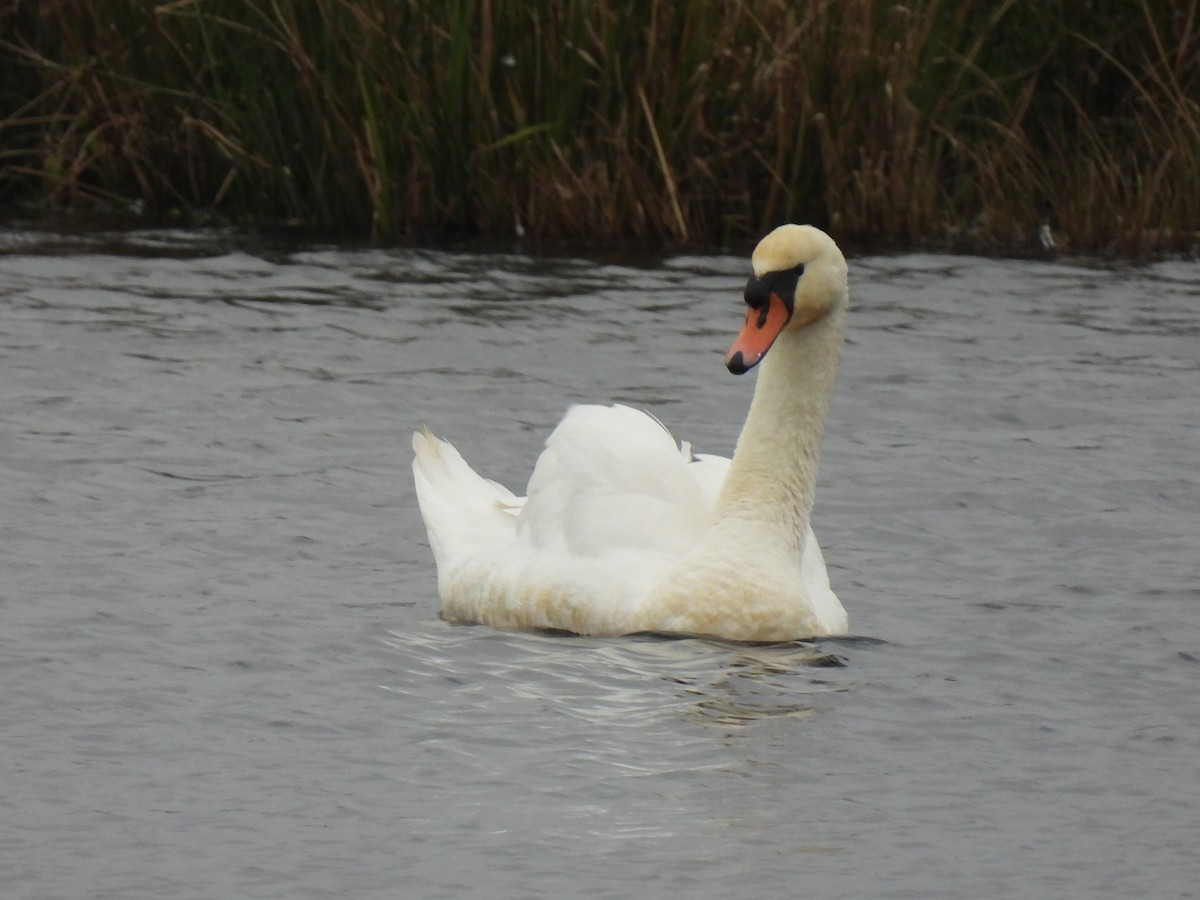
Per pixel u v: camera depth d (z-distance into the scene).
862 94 25.19
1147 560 13.70
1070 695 11.09
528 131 24.42
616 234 24.73
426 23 24.83
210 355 18.58
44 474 14.98
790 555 12.21
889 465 15.89
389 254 23.75
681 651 11.69
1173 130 25.81
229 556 13.47
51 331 19.27
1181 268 23.75
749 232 25.28
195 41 26.34
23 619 11.98
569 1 24.58
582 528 12.38
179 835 9.08
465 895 8.51
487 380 18.00
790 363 12.46
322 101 25.31
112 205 26.98
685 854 8.94
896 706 10.85
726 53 24.95
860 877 8.75
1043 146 26.70
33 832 9.09
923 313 20.92
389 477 15.38
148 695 10.82
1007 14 26.47
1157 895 8.63
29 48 27.14
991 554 13.84
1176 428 16.95
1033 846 9.10
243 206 26.36
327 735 10.30
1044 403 17.62
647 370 18.42
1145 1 25.69
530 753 10.06
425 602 12.91
